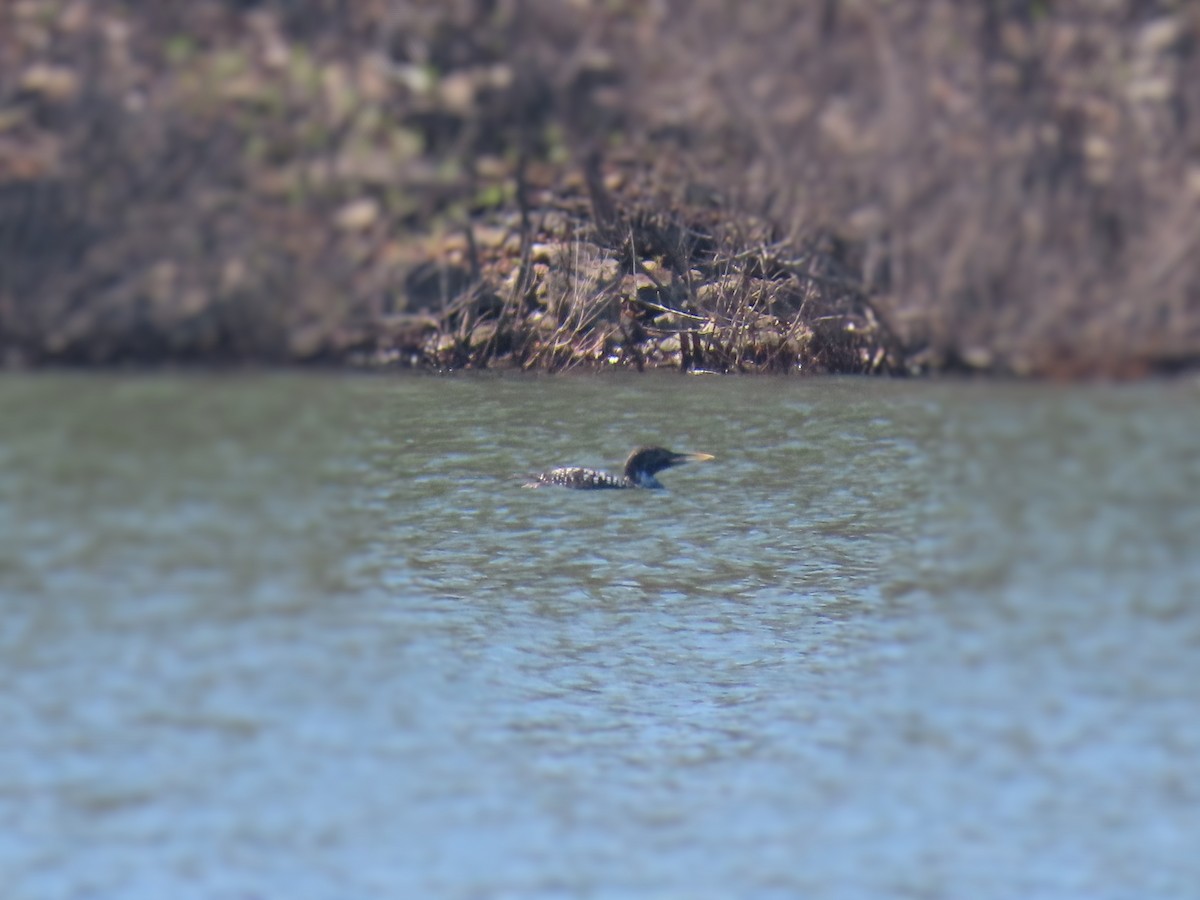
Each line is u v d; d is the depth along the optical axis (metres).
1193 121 42.09
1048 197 41.72
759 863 25.00
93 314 40.84
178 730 28.22
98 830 25.69
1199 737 28.22
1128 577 34.25
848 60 42.72
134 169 41.50
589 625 32.84
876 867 24.94
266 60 43.09
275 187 42.16
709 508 38.28
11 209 40.91
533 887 24.33
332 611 32.47
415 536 36.25
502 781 27.19
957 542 35.44
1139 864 24.92
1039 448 39.25
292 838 25.47
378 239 42.75
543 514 37.88
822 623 33.06
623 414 42.81
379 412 40.78
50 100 41.97
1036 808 26.41
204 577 33.44
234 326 41.50
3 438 38.47
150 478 37.03
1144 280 41.44
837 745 28.58
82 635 31.36
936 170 42.06
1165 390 41.00
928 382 42.41
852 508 37.84
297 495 37.44
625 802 26.64
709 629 33.06
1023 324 42.06
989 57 42.62
